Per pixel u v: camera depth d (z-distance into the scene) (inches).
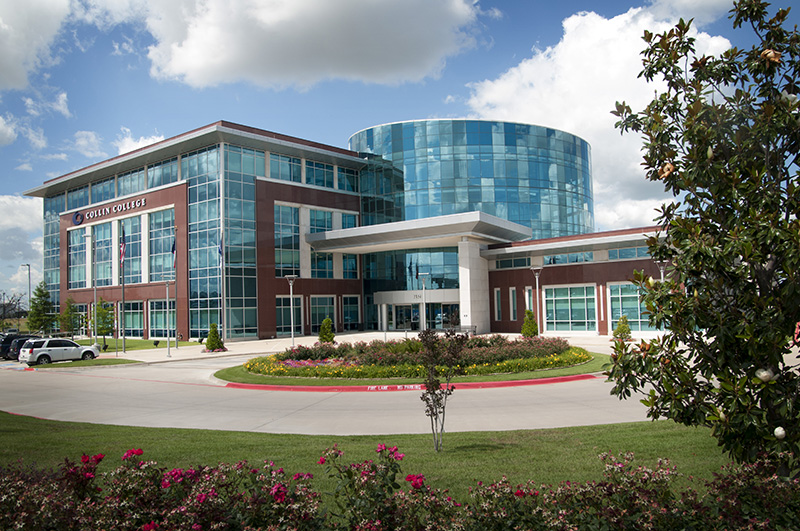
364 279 2364.7
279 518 189.6
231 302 1866.4
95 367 1277.1
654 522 175.3
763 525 171.2
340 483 208.4
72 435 478.3
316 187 2210.9
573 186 2534.5
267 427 525.0
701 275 196.4
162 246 2092.8
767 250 179.0
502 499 195.6
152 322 2117.4
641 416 509.7
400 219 2290.8
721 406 195.9
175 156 2068.2
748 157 198.5
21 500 194.4
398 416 556.7
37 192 2704.2
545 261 1818.4
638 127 230.2
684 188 202.4
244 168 1957.4
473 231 1841.8
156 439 451.5
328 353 1042.7
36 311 2501.2
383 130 2370.8
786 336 171.8
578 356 941.2
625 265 1647.4
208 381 944.3
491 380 780.0
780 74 204.8
